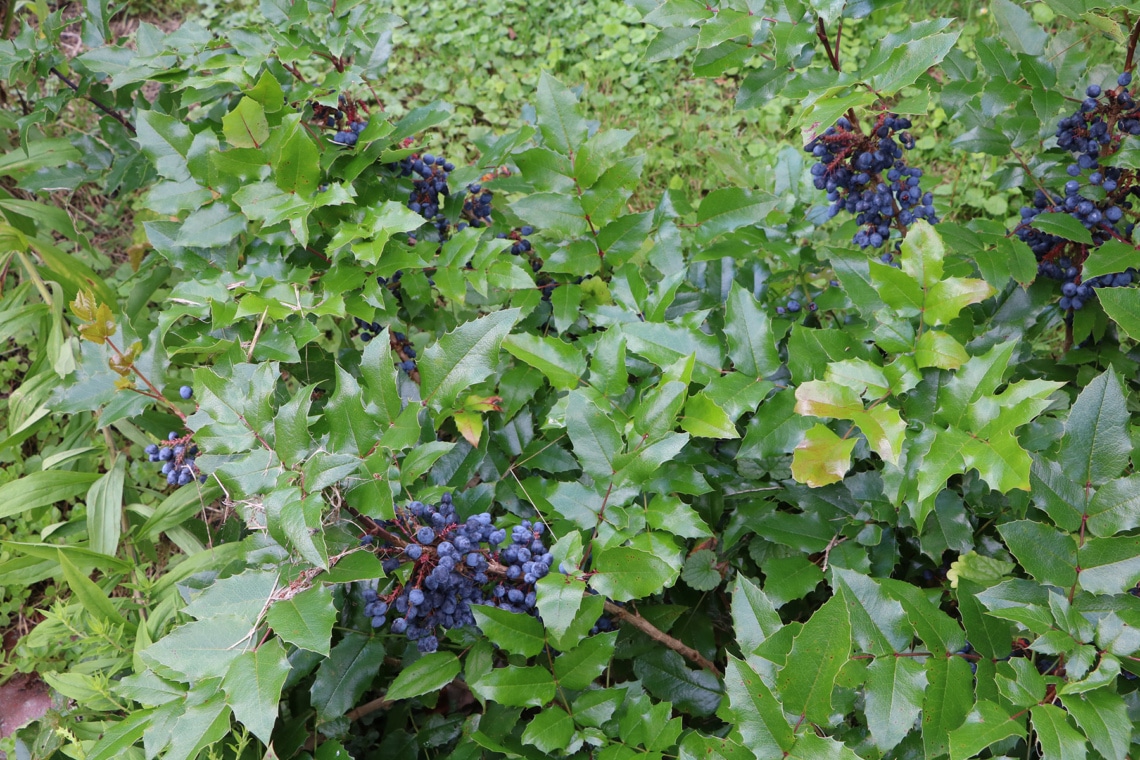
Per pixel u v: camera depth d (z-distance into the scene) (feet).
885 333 2.22
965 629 1.98
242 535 3.05
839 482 2.55
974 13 5.44
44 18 3.38
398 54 5.97
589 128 2.71
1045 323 2.82
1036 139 2.78
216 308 2.46
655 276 3.37
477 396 2.58
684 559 2.66
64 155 3.49
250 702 1.74
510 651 2.15
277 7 2.81
